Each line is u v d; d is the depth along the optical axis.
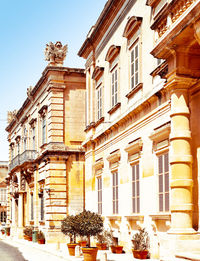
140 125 17.53
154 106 16.19
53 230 29.41
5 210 64.38
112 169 20.91
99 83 24.06
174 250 11.42
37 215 33.81
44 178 31.36
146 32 17.09
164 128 14.59
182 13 11.48
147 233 16.30
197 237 11.62
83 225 17.84
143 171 17.00
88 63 26.28
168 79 12.48
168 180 14.71
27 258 19.70
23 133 41.72
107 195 21.69
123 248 18.92
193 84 12.38
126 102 19.34
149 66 16.73
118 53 20.67
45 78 32.09
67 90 31.28
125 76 19.62
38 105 35.12
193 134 12.87
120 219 19.48
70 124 30.97
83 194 30.47
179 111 12.09
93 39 24.89
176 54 12.12
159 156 15.57
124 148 19.16
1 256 20.88
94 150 24.73
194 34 10.73
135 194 17.86
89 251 16.66
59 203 29.86
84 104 31.41
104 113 22.94
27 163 35.56
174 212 11.89
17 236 38.91
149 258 16.06
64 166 30.34
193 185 12.62
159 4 15.80
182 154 11.92
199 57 12.25
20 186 39.19
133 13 18.83
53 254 21.41
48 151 30.16
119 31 20.72
